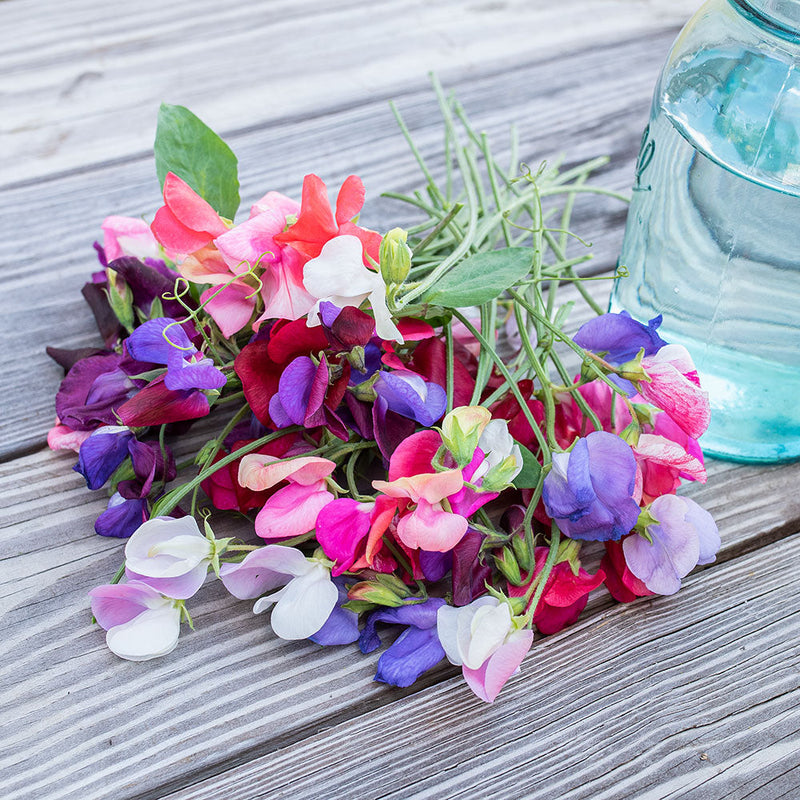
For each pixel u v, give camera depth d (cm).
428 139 100
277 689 77
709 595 80
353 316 74
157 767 75
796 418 83
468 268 78
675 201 81
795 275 80
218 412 85
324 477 76
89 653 77
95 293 86
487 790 75
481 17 110
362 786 75
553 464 76
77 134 99
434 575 76
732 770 75
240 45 106
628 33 109
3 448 84
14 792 74
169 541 75
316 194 75
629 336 78
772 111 78
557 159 97
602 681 77
